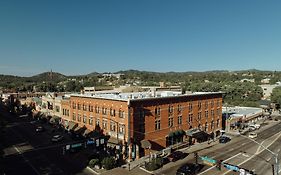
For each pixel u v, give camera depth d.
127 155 49.25
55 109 83.88
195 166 42.16
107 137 54.06
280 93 130.12
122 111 50.72
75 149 53.34
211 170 43.22
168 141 58.03
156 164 43.91
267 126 88.94
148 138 53.19
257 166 45.28
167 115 57.69
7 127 83.81
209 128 71.94
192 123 65.31
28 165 45.47
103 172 42.22
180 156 49.72
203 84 154.75
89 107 61.41
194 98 65.81
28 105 118.69
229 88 144.38
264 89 174.75
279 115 116.31
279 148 57.91
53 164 46.06
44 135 70.50
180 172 40.22
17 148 57.00
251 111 103.75
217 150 56.16
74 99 67.69
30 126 85.25
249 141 65.31
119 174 41.28
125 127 49.88
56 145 59.34
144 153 52.22
